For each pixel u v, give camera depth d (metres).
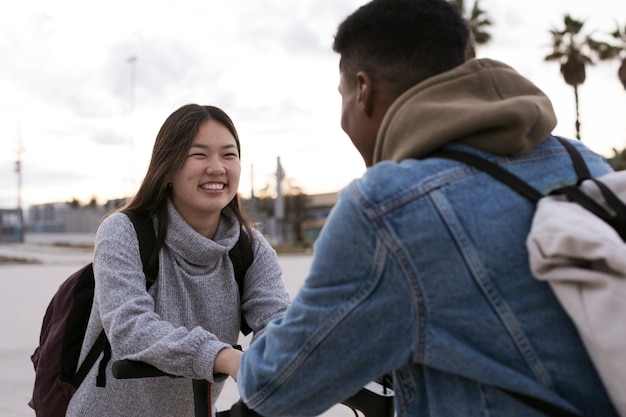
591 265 1.00
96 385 1.87
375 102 1.30
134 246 1.86
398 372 1.19
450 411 1.11
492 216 1.10
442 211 1.09
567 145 1.26
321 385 1.15
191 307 1.91
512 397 1.07
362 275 1.11
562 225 1.01
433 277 1.07
